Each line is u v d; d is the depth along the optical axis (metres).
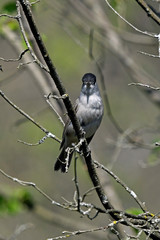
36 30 6.91
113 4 12.61
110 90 18.14
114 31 14.39
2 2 13.59
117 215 7.49
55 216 13.90
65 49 17.83
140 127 12.49
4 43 17.17
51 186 17.83
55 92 11.62
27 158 18.19
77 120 7.66
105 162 16.30
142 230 7.02
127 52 14.23
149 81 13.53
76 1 14.84
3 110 18.42
